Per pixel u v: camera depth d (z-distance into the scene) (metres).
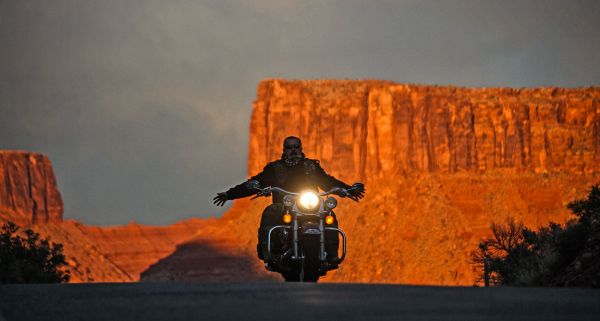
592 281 45.41
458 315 25.05
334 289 32.28
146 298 31.16
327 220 46.31
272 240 47.09
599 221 57.53
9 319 26.86
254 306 27.78
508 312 25.50
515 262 76.81
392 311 26.02
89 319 26.30
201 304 28.72
